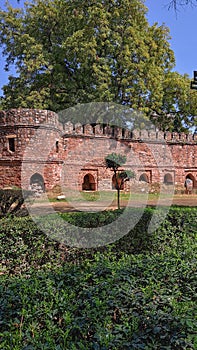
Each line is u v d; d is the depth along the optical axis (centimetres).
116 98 2361
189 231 604
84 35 2277
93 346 227
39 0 2583
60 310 281
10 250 515
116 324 256
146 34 2548
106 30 2267
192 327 238
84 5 2339
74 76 2530
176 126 3195
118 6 2395
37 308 280
